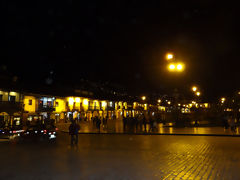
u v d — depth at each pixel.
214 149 12.61
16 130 22.06
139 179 6.64
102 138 19.55
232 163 8.75
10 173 7.43
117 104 67.31
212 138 18.55
